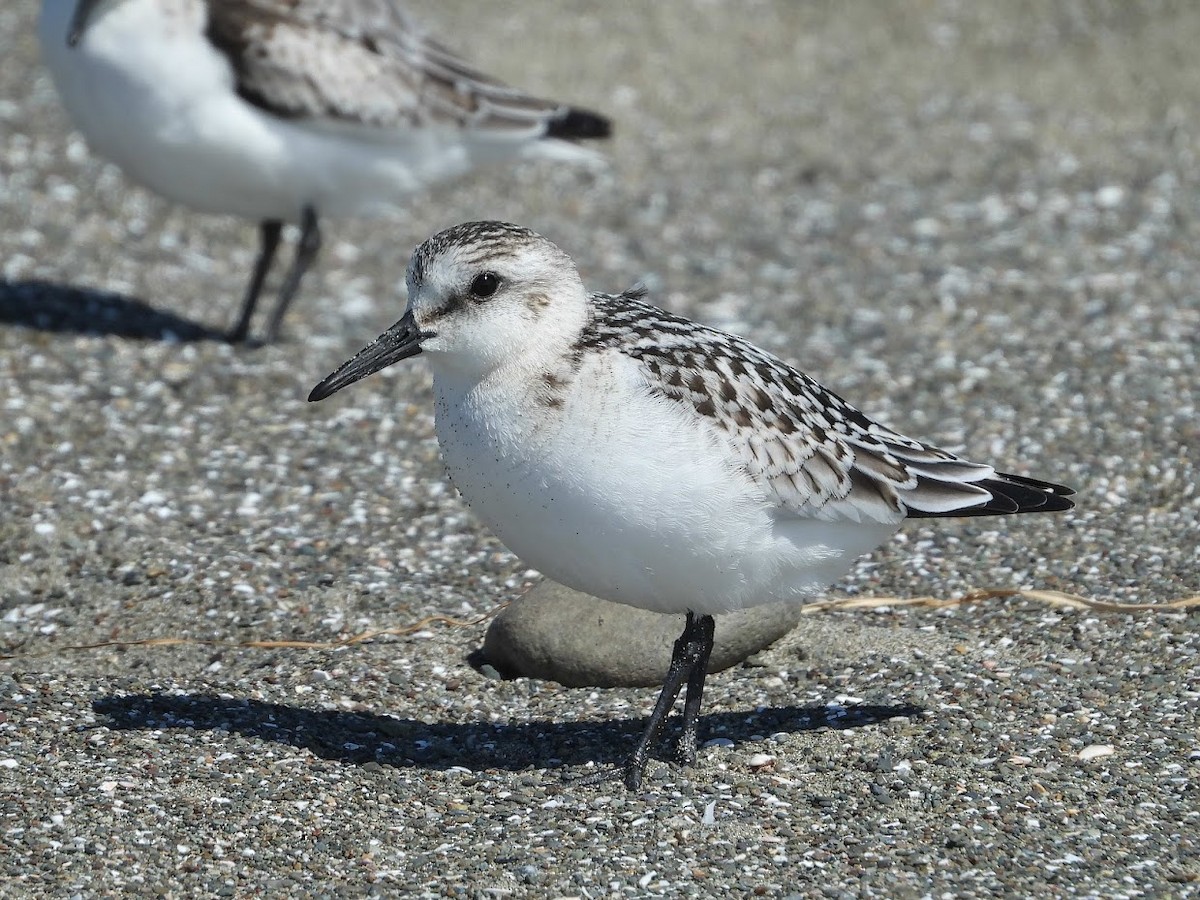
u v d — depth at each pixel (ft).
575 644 35.12
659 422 28.50
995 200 69.26
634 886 27.14
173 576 40.11
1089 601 37.58
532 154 56.44
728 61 85.97
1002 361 53.36
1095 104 79.77
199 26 50.98
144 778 30.35
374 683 35.06
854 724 32.78
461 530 43.19
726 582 29.99
